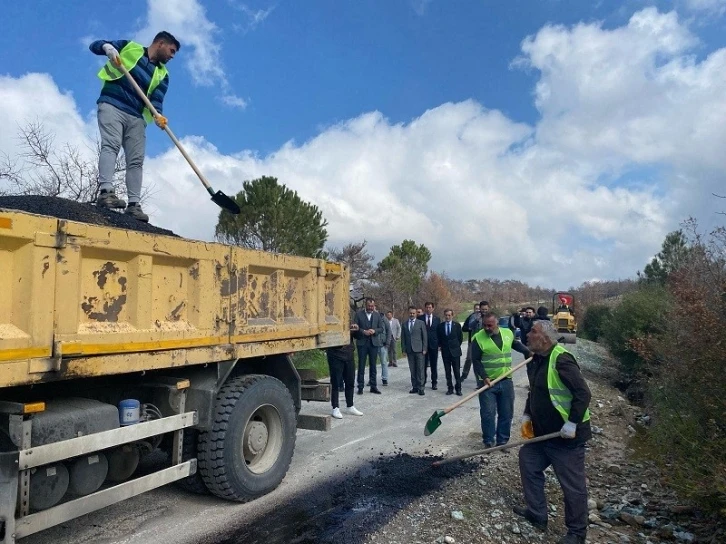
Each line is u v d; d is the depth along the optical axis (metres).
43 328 3.05
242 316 4.70
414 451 6.60
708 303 5.37
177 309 4.09
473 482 5.36
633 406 10.12
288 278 5.41
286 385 5.60
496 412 7.12
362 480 5.42
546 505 4.55
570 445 4.29
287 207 16.22
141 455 4.29
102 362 3.42
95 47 5.28
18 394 3.39
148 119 5.80
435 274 29.41
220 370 4.51
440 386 11.92
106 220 4.58
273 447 5.11
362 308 11.18
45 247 3.08
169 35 5.77
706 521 4.58
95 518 4.38
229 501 4.79
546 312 11.02
